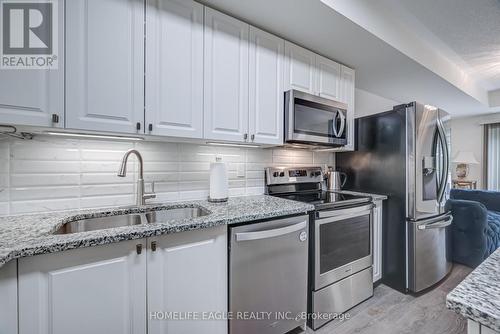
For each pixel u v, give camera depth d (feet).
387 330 5.41
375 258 7.22
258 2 4.64
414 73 8.10
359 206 6.28
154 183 5.30
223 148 6.30
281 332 4.81
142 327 3.37
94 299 3.04
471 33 7.23
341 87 7.13
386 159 7.34
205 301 3.90
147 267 3.40
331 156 8.94
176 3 4.34
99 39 3.68
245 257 4.26
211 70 4.75
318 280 5.43
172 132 4.33
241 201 5.74
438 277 7.45
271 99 5.65
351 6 5.20
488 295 1.65
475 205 8.55
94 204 4.65
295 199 6.46
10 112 3.15
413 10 6.20
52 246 2.72
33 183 4.13
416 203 6.74
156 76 4.15
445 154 7.51
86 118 3.60
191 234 3.75
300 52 6.16
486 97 12.61
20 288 2.66
